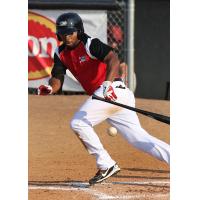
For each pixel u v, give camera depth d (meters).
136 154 28.88
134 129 22.03
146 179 23.77
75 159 27.67
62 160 27.38
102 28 41.78
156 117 21.77
